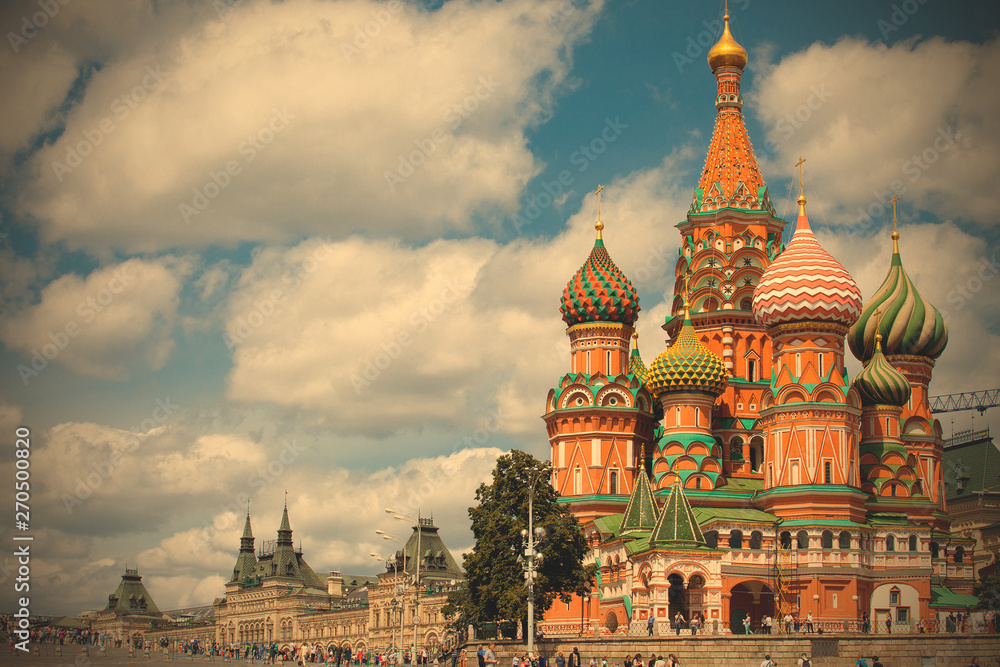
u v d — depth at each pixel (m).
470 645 111.06
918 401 147.12
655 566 113.44
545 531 99.25
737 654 99.06
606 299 143.62
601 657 104.38
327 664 137.50
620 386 141.38
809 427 126.62
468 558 112.56
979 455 192.12
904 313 147.00
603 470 139.38
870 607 123.81
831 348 129.62
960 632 106.62
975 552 184.38
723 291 144.38
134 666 113.50
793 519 124.94
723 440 139.62
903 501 132.25
